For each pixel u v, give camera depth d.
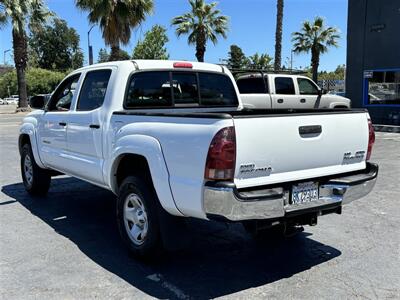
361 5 19.09
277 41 23.19
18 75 32.50
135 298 3.71
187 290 3.86
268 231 5.14
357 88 19.67
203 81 5.86
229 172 3.54
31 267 4.35
